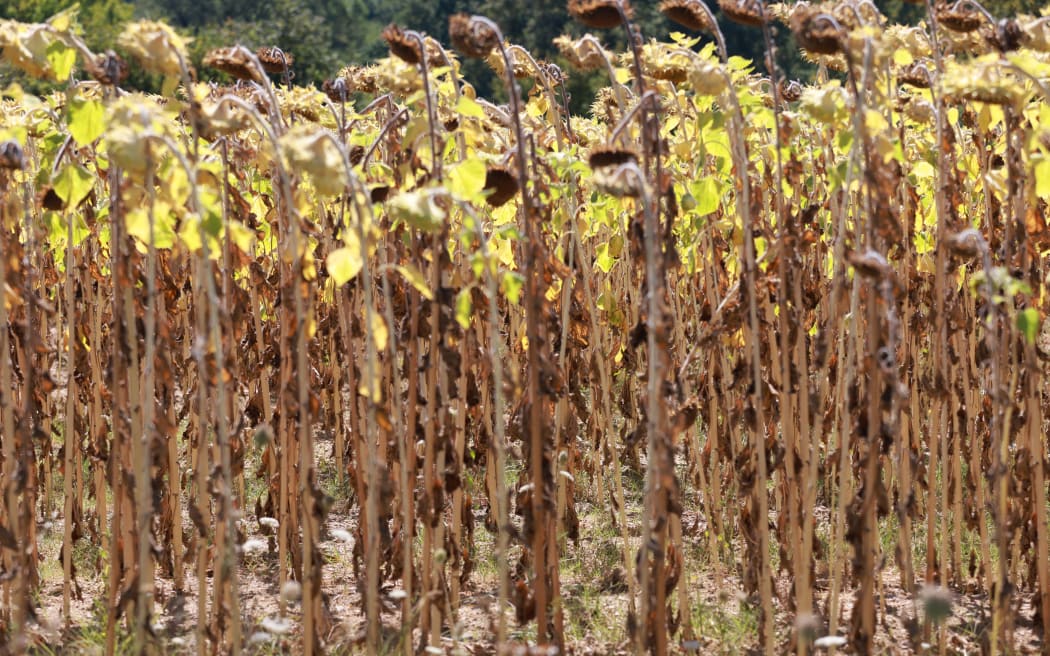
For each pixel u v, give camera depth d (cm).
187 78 575
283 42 6309
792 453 671
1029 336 568
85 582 901
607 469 1141
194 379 859
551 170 706
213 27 6275
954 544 861
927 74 727
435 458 698
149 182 557
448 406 689
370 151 718
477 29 605
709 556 935
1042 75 680
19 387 870
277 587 887
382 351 823
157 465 657
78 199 636
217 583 729
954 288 790
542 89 872
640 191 552
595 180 565
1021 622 796
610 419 759
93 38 5572
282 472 797
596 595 859
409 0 8756
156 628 776
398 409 637
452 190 620
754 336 661
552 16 6059
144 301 713
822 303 983
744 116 732
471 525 824
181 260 906
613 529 1025
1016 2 3434
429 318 668
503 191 672
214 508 952
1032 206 664
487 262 570
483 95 5397
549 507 640
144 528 587
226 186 712
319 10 10925
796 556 680
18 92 611
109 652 664
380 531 707
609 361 1048
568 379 837
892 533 942
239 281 1087
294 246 602
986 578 795
